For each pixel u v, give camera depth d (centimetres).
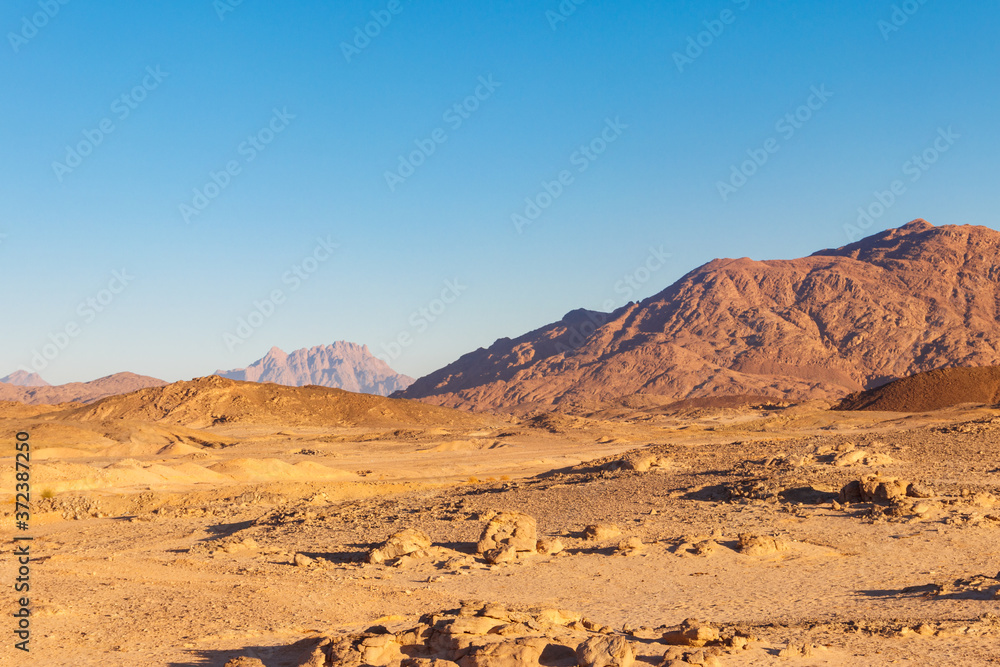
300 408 16500
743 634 1709
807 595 2331
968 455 4769
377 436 12231
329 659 1495
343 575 2669
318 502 5175
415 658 1453
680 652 1530
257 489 5697
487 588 2495
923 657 1575
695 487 4328
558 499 4403
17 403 16625
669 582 2544
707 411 19062
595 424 12900
